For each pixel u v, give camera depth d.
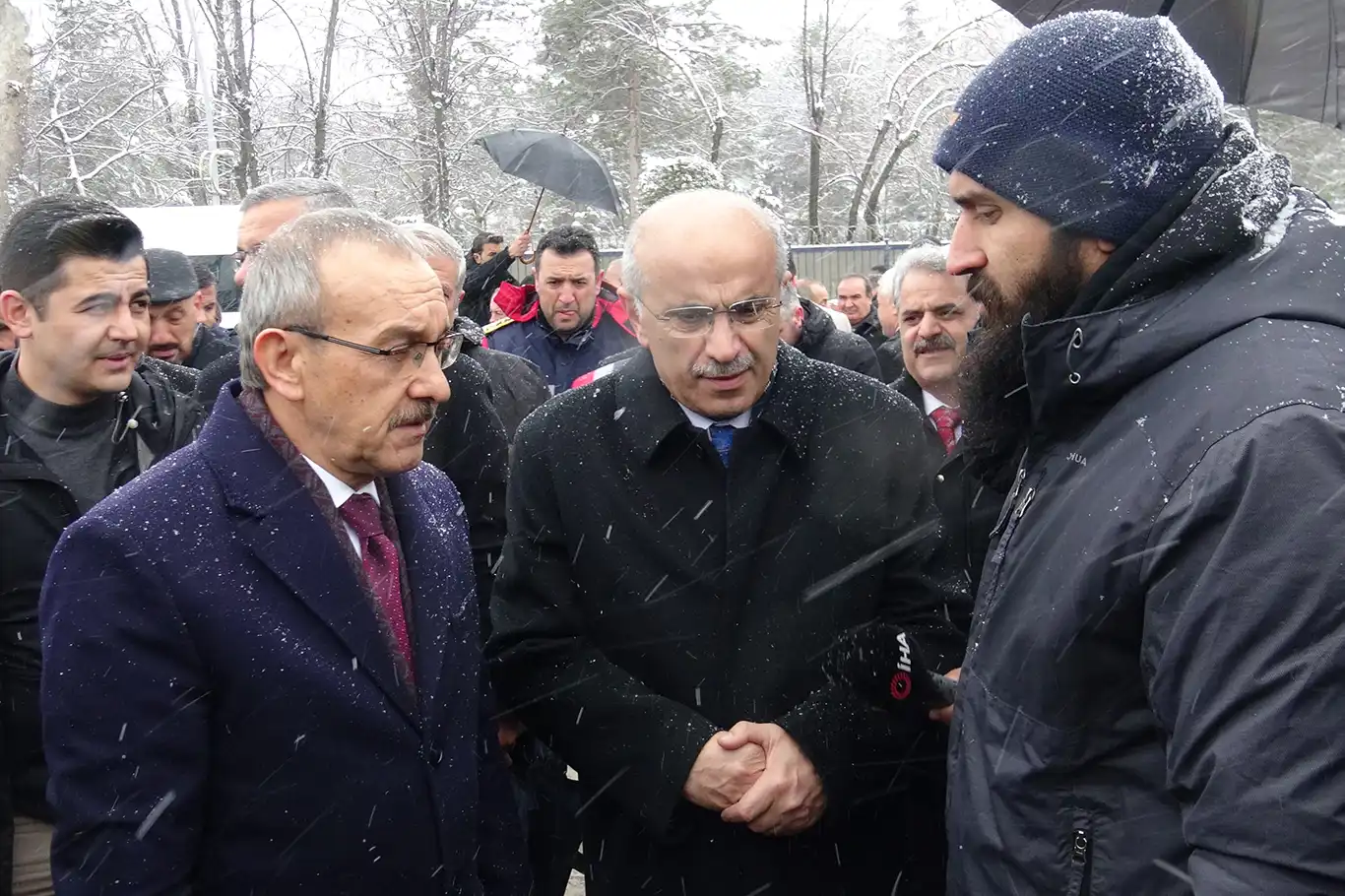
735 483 2.13
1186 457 1.21
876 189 20.42
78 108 20.00
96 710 1.52
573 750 2.08
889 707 2.06
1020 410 1.60
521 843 2.05
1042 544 1.39
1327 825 1.03
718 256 1.99
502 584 2.24
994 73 1.46
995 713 1.43
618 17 21.23
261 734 1.61
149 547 1.56
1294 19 2.81
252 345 1.66
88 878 1.51
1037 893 1.35
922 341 3.11
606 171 8.23
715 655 2.09
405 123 23.27
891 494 2.17
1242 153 1.37
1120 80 1.37
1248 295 1.26
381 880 1.67
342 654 1.66
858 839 2.17
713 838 2.04
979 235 1.51
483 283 7.05
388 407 1.64
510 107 22.84
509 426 3.61
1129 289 1.33
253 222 2.98
